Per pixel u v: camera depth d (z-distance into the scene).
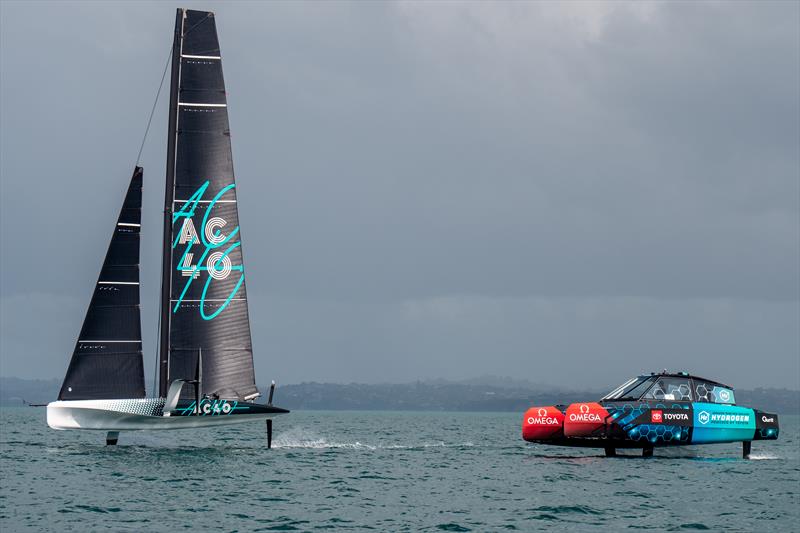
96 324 97.44
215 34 103.88
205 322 101.56
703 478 85.38
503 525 59.38
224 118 103.81
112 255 98.44
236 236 103.50
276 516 61.19
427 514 63.31
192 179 102.44
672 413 96.88
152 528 56.34
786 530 58.78
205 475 82.00
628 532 57.62
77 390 96.50
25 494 69.12
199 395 98.00
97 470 85.19
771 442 171.38
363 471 89.38
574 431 96.81
